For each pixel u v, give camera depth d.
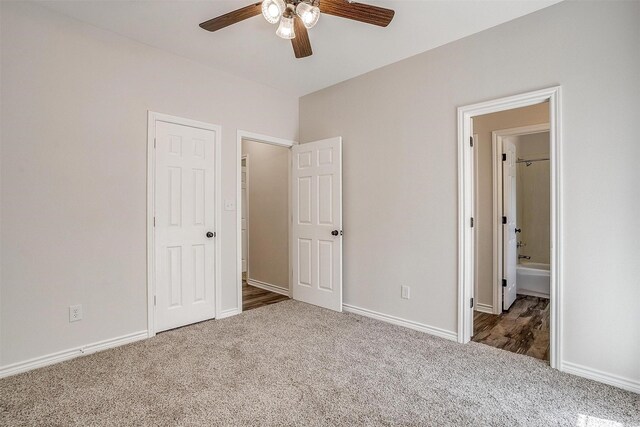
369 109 3.26
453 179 2.66
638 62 1.89
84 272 2.40
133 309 2.66
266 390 1.92
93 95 2.45
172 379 2.04
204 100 3.11
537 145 4.89
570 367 2.12
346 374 2.11
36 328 2.20
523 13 2.27
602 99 2.00
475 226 3.52
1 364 2.07
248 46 2.76
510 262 3.63
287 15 1.96
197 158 3.07
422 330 2.86
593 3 2.03
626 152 1.93
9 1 2.09
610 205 1.98
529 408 1.75
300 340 2.66
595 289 2.03
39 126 2.21
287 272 4.20
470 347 2.54
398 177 3.02
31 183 2.18
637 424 1.62
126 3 2.17
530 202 4.96
